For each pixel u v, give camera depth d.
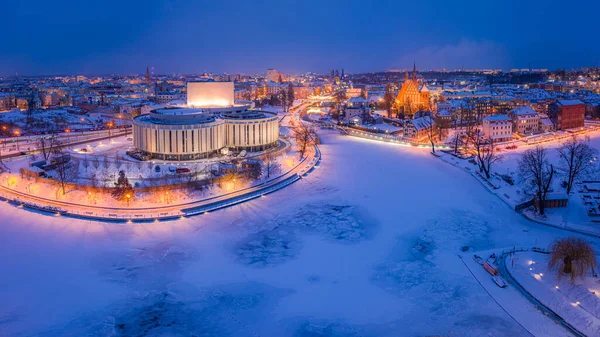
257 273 128.12
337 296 116.44
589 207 164.88
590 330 97.00
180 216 165.38
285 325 104.75
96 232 151.12
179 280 123.94
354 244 146.12
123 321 105.69
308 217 168.50
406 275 125.56
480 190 198.75
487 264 125.00
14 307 110.00
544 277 116.69
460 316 105.94
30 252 137.00
